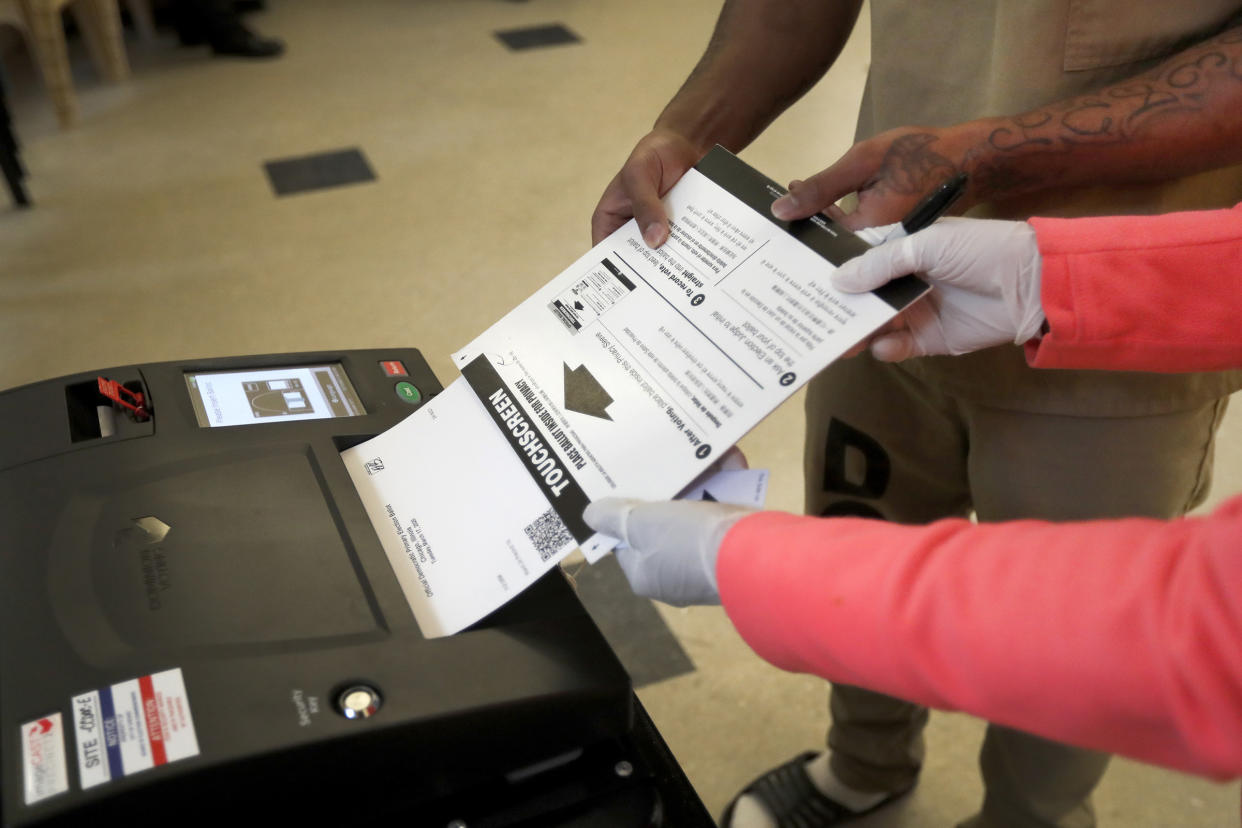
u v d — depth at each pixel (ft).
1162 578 1.16
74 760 1.36
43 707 1.43
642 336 1.92
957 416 3.00
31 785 1.32
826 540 1.46
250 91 10.09
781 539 1.50
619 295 2.01
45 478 1.88
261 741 1.41
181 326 6.68
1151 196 2.43
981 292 2.01
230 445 2.03
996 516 2.90
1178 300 1.89
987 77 2.56
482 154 8.95
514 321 2.10
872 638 1.34
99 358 6.37
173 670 1.50
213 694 1.47
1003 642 1.23
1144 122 2.12
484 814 1.65
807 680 4.67
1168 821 4.06
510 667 1.62
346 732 1.44
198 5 10.69
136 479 1.90
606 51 11.28
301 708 1.47
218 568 1.73
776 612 1.46
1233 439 5.97
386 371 2.37
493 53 11.14
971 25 2.55
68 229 7.68
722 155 2.09
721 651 4.80
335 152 8.91
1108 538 1.25
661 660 4.74
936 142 2.15
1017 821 3.48
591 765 1.77
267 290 7.07
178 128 9.29
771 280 1.84
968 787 4.24
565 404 1.91
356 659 1.58
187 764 1.36
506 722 1.57
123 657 1.52
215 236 7.67
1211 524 1.16
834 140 9.14
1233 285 1.88
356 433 2.14
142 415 2.08
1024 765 3.28
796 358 1.72
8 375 6.19
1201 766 1.13
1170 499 2.71
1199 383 2.52
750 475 1.79
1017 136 2.15
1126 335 1.91
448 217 8.00
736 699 4.57
